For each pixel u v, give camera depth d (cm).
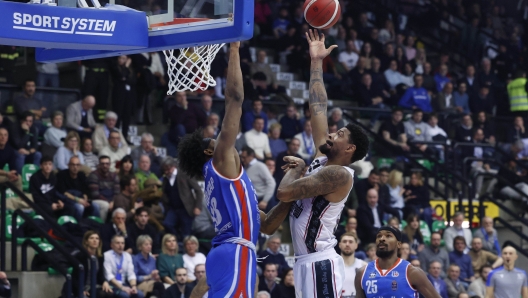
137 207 1473
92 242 1341
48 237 1282
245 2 693
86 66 1834
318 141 751
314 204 698
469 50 2733
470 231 1817
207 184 686
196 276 1346
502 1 2966
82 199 1475
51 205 1445
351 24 2467
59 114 1669
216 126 1797
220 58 2044
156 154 1736
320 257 700
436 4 2838
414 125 2147
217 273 676
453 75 2602
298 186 680
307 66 2359
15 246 1330
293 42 2405
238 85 680
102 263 1370
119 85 1845
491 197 2108
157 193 1521
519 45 2867
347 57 2364
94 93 1847
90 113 1769
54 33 712
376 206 1686
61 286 1370
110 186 1548
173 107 1822
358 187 1712
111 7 764
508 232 2075
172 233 1505
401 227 1750
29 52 1958
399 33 2650
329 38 2366
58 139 1655
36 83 1844
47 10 709
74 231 1416
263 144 1817
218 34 708
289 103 1970
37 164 1594
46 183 1460
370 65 2389
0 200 1366
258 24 2459
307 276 699
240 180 682
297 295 711
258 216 694
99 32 732
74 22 721
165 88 1967
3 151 1533
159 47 755
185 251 1429
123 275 1344
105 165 1543
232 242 677
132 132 1936
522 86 2442
